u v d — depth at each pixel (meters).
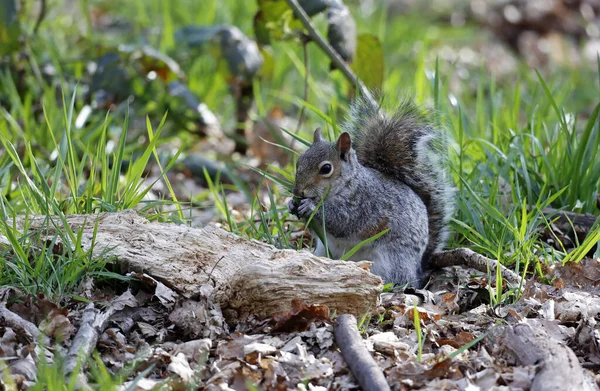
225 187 12.63
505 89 20.16
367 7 22.39
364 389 7.20
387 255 10.07
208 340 7.93
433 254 10.69
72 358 7.25
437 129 11.20
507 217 11.09
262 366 7.66
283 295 8.42
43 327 7.90
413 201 10.26
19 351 7.54
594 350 8.21
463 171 12.23
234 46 14.38
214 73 16.20
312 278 8.48
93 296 8.58
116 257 8.60
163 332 8.21
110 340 7.97
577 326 8.80
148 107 14.62
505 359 7.92
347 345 7.71
